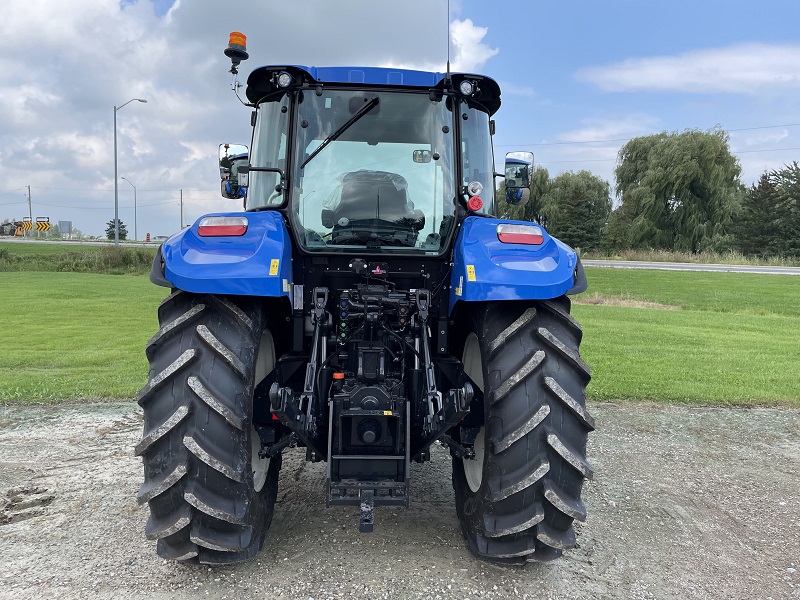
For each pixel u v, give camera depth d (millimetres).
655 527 3402
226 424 2467
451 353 3479
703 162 43625
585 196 49938
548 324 2711
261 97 3451
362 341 2982
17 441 4809
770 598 2674
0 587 2611
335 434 2758
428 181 3246
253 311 2693
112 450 4586
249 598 2545
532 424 2520
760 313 17516
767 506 3734
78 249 39469
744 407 6277
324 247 3203
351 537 3131
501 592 2641
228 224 2684
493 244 2781
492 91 3379
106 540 3066
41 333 11586
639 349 9766
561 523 2629
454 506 3588
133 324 12961
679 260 39094
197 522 2502
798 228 41312
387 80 3213
